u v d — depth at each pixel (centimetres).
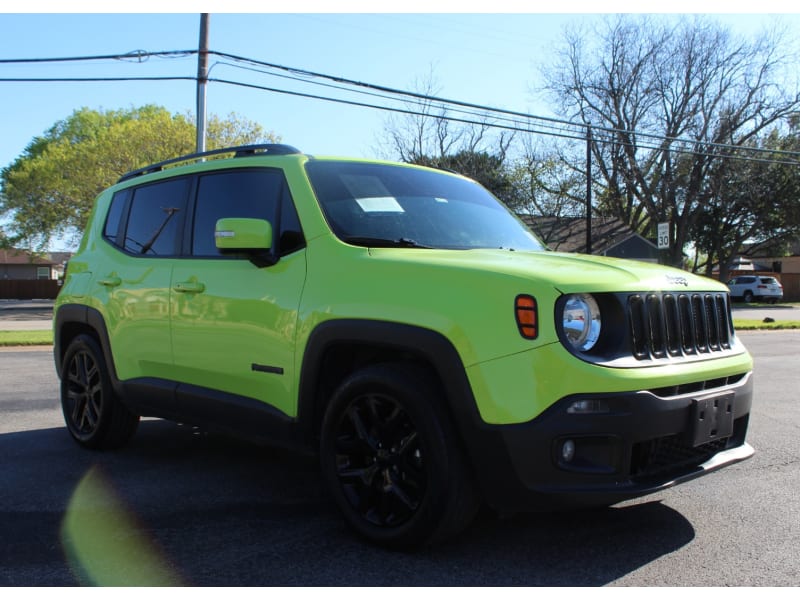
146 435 566
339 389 334
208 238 423
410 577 291
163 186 476
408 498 312
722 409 325
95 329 497
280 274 368
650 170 3962
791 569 304
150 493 408
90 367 520
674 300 322
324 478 343
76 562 307
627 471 288
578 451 285
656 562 310
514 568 301
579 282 292
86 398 518
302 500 396
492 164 3684
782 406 709
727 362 341
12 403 702
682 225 3919
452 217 417
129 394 470
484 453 288
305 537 337
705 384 326
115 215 520
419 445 307
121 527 351
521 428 280
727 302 366
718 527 356
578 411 279
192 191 447
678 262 3969
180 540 333
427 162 3641
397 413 316
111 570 299
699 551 323
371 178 414
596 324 294
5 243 3753
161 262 448
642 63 3838
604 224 4184
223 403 396
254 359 375
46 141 4675
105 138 3225
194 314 412
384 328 314
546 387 280
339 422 337
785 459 498
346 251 348
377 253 342
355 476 333
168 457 493
